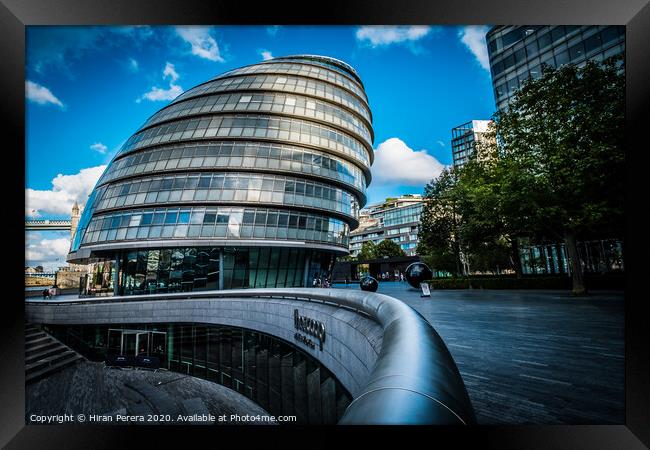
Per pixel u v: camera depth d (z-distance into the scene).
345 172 39.09
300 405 11.50
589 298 15.27
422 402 1.20
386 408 1.14
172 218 31.23
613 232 19.95
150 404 14.89
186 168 32.47
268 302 15.57
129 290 31.62
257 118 35.19
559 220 17.11
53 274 50.00
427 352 1.81
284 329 13.59
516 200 18.03
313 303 11.38
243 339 17.41
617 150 14.88
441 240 34.75
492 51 34.19
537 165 17.58
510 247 28.83
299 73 39.88
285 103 36.84
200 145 33.56
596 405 3.75
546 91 17.61
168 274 30.89
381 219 106.62
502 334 7.75
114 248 31.19
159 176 32.97
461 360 5.71
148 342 22.44
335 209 36.84
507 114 19.86
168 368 20.53
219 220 31.30
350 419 1.19
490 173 21.16
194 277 30.73
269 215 32.91
